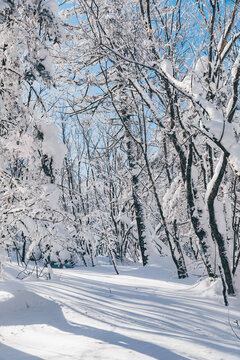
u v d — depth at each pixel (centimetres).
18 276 1010
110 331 497
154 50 903
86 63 974
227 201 854
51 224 786
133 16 898
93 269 1374
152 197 1609
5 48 737
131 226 1612
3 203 744
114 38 892
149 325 533
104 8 932
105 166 1523
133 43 869
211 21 780
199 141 964
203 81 806
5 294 679
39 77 745
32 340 478
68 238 855
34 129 784
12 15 702
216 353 397
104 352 404
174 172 1498
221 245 738
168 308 636
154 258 1373
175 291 802
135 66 877
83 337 473
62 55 927
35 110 805
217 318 580
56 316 598
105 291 785
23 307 642
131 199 1542
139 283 930
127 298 720
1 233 755
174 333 490
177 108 863
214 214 745
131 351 405
